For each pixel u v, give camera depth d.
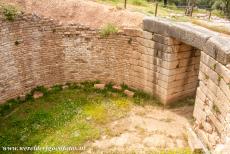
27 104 10.68
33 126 9.38
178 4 34.09
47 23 10.94
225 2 34.22
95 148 8.48
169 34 9.85
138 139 8.95
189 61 10.71
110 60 11.70
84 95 11.44
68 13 11.95
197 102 9.03
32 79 11.15
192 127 9.37
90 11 12.09
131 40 11.11
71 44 11.56
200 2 39.44
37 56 11.05
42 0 11.81
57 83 11.91
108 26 11.22
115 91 11.74
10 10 9.98
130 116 10.18
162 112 10.52
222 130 7.18
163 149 8.52
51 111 10.24
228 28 10.74
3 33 9.86
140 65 11.25
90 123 9.66
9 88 10.45
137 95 11.49
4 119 9.76
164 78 10.57
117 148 8.51
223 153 6.24
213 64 7.79
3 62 10.05
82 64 11.90
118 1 16.12
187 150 8.46
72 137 8.89
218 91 7.52
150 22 10.38
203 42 8.38
